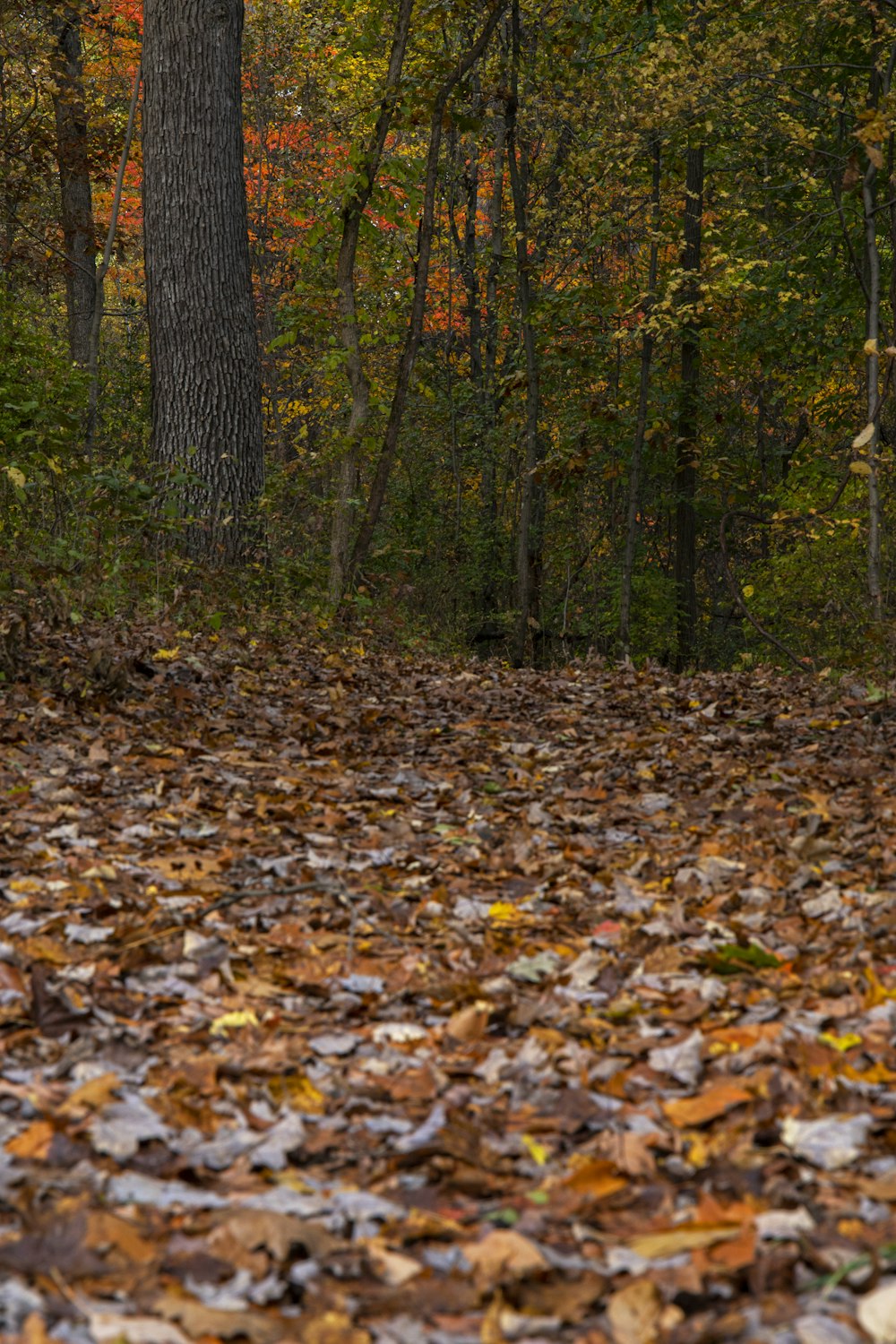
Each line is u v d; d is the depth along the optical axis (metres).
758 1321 1.81
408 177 13.65
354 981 3.39
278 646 9.81
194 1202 2.18
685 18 16.31
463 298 26.67
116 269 30.84
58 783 5.36
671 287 15.10
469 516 20.73
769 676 9.87
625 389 20.23
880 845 4.75
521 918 3.96
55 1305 1.82
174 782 5.59
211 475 12.15
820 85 15.70
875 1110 2.51
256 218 30.12
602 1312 1.89
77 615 8.32
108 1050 2.83
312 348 23.50
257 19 28.47
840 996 3.22
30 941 3.48
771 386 24.17
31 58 19.86
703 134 15.74
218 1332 1.79
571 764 6.38
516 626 16.38
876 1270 1.89
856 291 17.61
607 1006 3.25
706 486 22.67
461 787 5.95
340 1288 1.93
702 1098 2.57
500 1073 2.79
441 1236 2.11
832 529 12.83
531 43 18.59
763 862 4.54
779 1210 2.14
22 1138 2.36
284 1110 2.59
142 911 3.88
